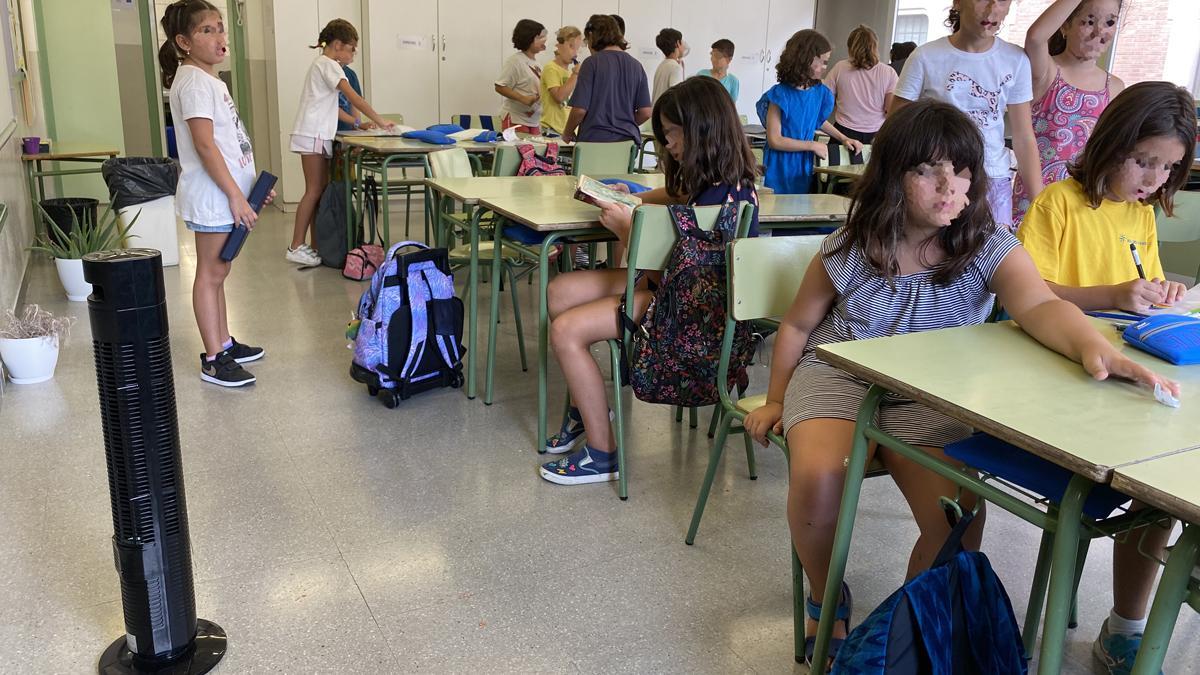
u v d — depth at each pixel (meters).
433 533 2.08
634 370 2.16
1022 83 2.64
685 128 2.16
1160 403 1.11
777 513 2.24
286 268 4.82
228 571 1.88
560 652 1.66
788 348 1.72
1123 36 6.16
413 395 2.97
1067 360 1.28
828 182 4.49
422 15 7.10
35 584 1.81
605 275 2.46
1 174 3.65
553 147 4.09
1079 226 1.80
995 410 1.06
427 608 1.78
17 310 3.69
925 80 2.67
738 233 2.16
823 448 1.48
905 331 1.60
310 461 2.44
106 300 1.32
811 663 1.53
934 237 1.55
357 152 4.71
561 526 2.13
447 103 7.40
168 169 4.68
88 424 2.63
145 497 1.44
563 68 6.03
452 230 4.00
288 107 6.64
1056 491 1.15
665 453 2.58
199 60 2.82
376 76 7.08
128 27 8.55
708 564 1.98
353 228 5.02
